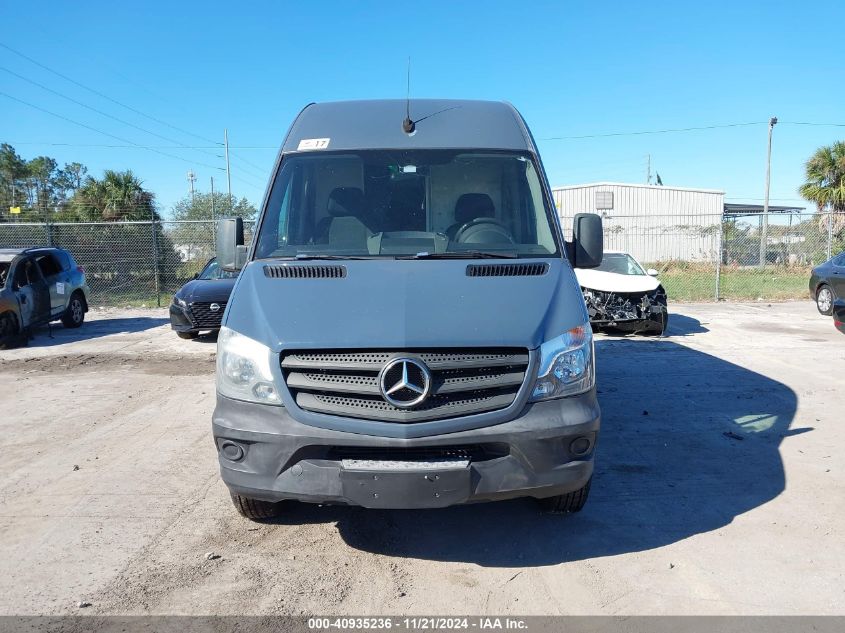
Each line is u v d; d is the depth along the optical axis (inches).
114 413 287.1
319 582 147.0
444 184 193.3
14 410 294.4
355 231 186.2
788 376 342.0
